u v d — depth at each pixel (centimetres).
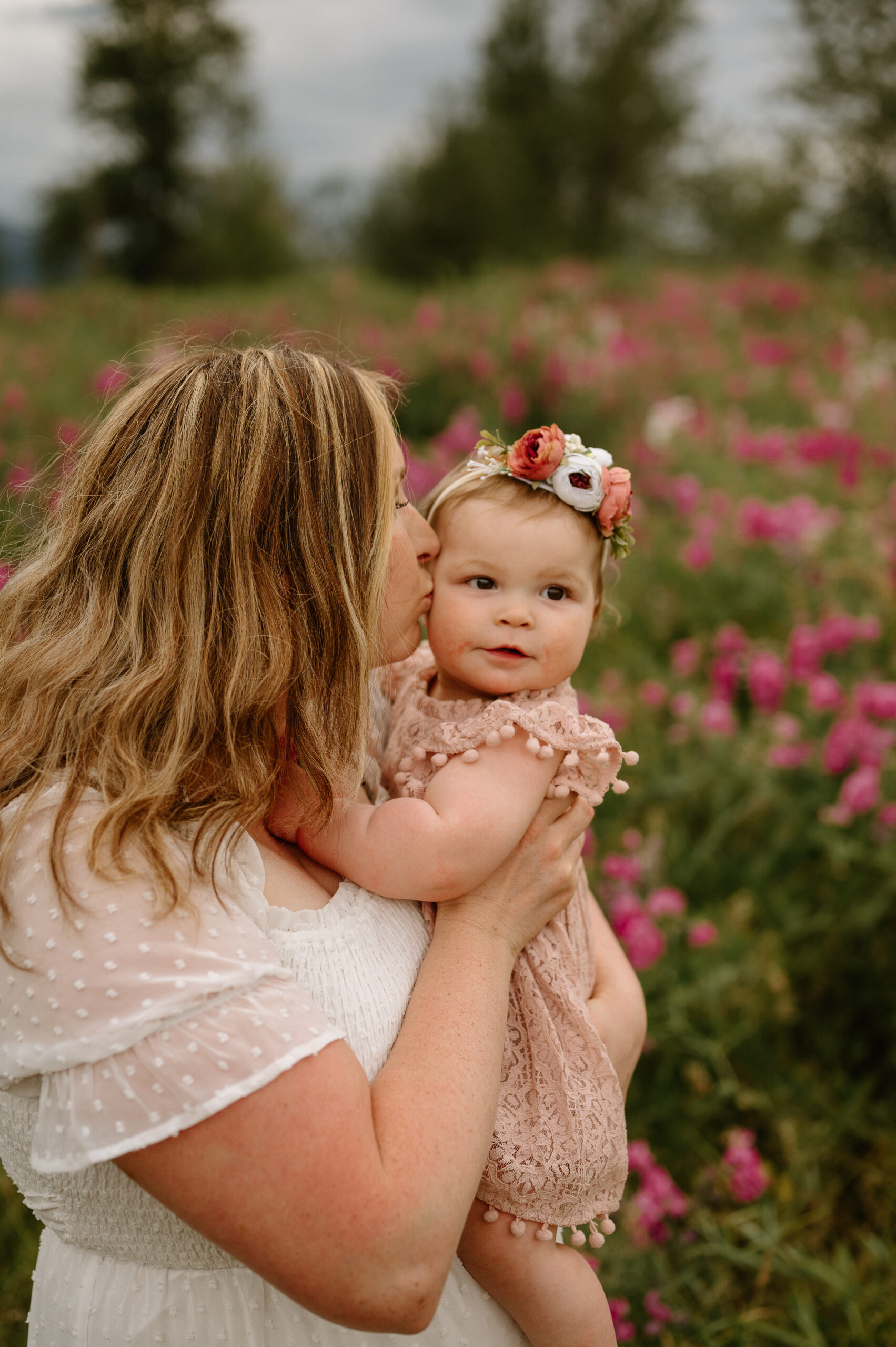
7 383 697
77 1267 116
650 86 2333
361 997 116
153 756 108
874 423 693
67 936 97
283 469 115
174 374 121
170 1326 112
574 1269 132
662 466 614
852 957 292
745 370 862
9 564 140
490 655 142
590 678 420
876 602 442
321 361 125
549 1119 129
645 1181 217
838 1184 249
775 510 478
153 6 2767
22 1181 115
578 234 2320
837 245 1606
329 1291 96
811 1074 275
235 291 1420
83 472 120
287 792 124
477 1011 117
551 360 695
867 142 1534
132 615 111
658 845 299
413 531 141
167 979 96
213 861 104
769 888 317
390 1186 98
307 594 116
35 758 109
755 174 2136
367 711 122
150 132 2822
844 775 324
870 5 1486
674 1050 262
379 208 2214
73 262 2991
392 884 123
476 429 592
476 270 1449
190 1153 95
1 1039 100
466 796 125
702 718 351
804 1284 222
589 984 156
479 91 2445
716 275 1343
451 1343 127
